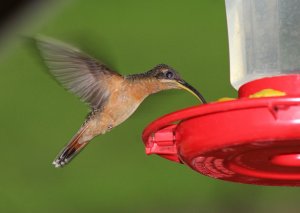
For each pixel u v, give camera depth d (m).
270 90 6.72
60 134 10.81
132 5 10.32
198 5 10.39
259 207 11.05
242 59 7.50
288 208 10.98
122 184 11.09
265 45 7.31
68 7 9.59
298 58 7.18
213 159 6.77
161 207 11.05
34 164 10.86
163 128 7.03
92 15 9.98
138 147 10.97
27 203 10.77
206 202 11.08
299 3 7.24
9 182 10.81
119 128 11.15
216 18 10.48
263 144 6.18
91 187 10.94
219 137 6.21
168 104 11.09
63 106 10.79
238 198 11.05
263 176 7.27
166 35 10.46
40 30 8.40
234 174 7.30
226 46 10.48
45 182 10.91
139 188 10.91
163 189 11.11
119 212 11.11
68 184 10.71
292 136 5.92
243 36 7.49
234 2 7.63
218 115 6.19
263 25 7.34
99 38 10.16
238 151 6.48
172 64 10.50
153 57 10.50
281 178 7.30
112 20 10.34
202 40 10.59
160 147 7.07
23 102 10.71
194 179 11.08
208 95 10.75
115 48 10.41
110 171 10.98
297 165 6.81
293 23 7.23
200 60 10.65
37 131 10.84
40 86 10.70
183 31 10.52
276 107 5.89
